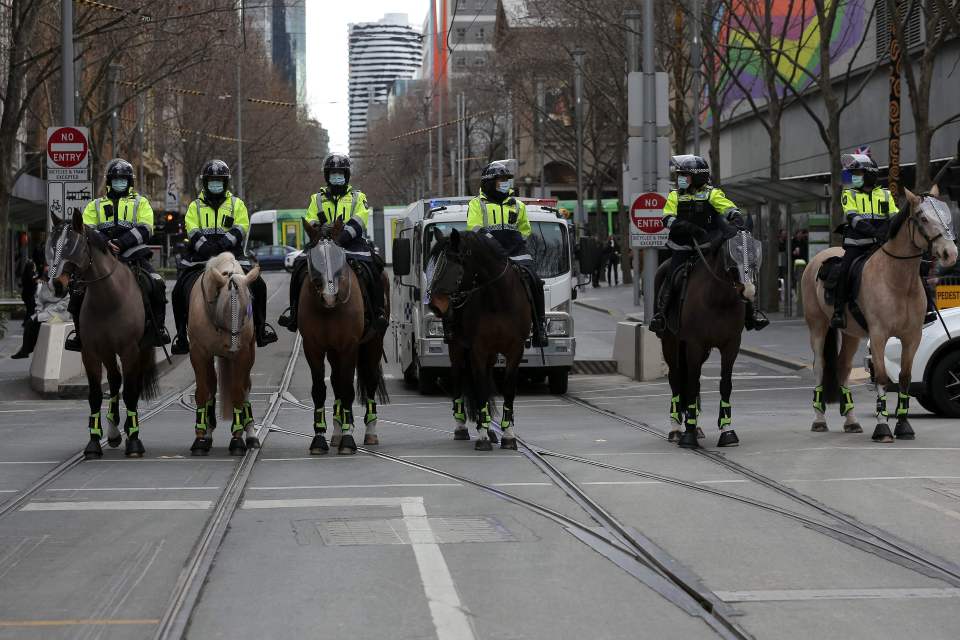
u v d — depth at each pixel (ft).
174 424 64.13
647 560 31.30
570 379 90.22
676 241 53.57
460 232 51.90
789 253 137.18
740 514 37.01
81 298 51.29
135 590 28.55
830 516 36.68
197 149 255.29
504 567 30.55
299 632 25.04
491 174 53.98
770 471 45.03
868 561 30.94
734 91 180.24
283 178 385.70
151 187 333.21
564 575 29.76
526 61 214.90
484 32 508.53
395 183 499.92
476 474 45.34
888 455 48.52
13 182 117.39
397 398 78.69
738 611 26.35
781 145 178.19
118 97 164.76
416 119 450.71
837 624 25.38
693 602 27.30
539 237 79.87
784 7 153.28
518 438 56.80
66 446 55.16
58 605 27.32
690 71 159.94
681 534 34.14
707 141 223.30
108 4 122.83
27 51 116.98
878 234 54.34
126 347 51.11
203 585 28.91
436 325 78.54
